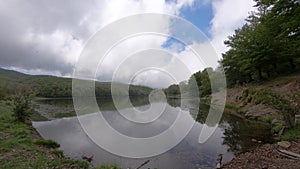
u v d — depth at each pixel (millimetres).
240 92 24375
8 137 7809
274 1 14062
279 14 14336
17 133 8734
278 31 16766
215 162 6625
